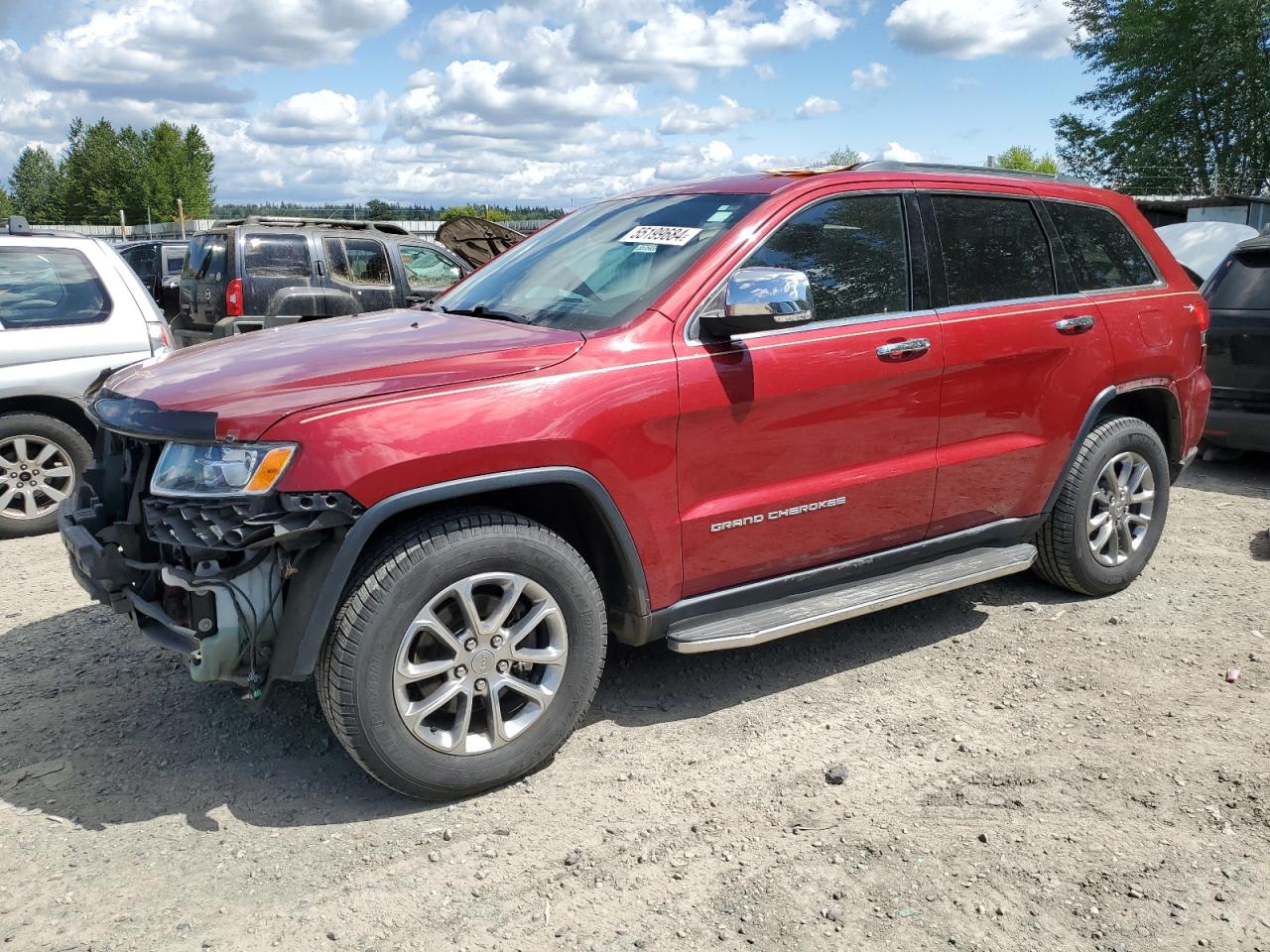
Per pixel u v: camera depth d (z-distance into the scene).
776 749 3.49
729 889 2.73
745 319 3.28
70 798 3.16
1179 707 3.79
